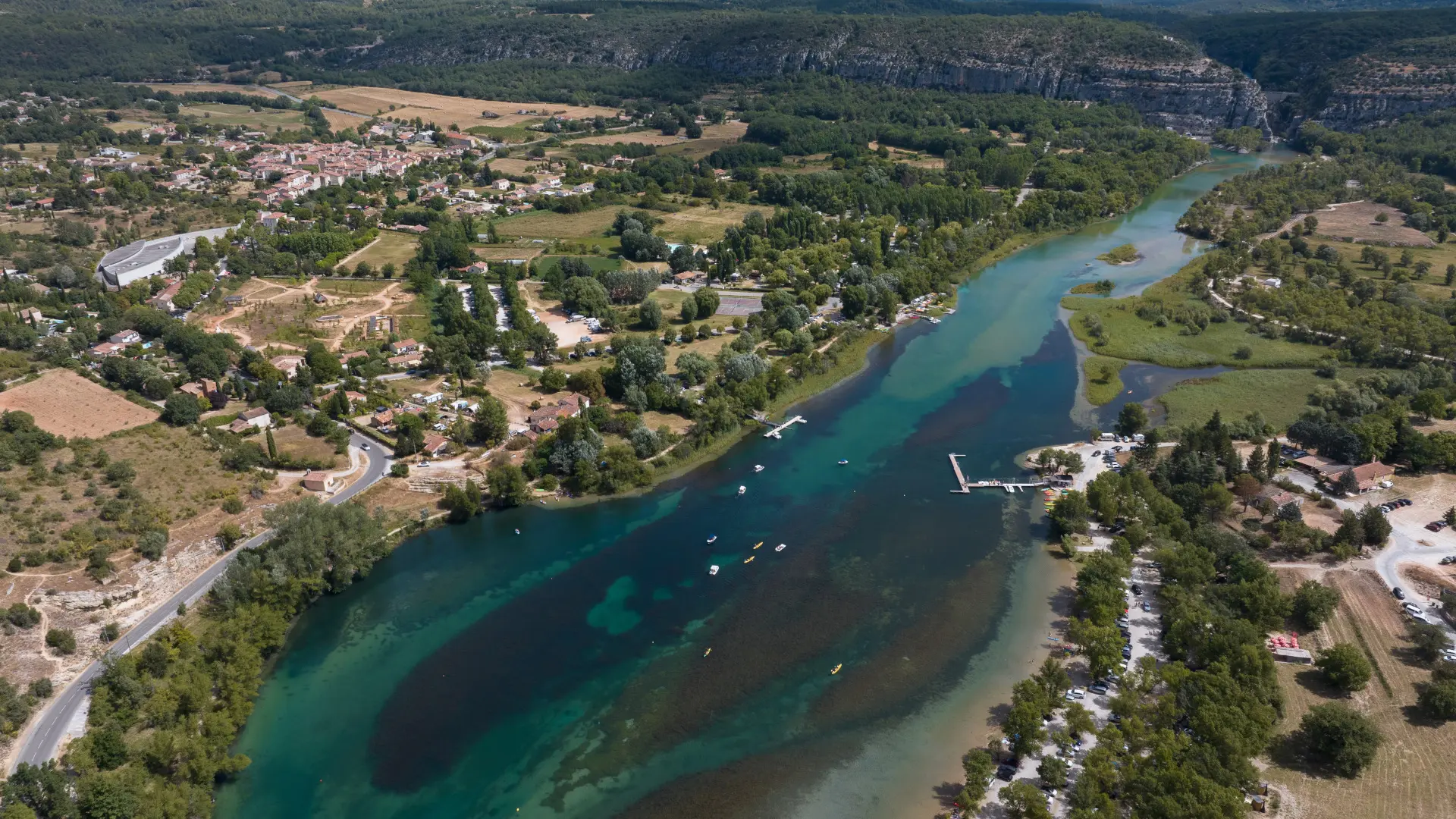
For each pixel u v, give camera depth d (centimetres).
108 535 17925
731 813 13325
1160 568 17912
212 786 13675
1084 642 15550
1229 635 14975
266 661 16512
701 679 16000
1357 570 17900
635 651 16725
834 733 14750
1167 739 13075
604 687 15838
